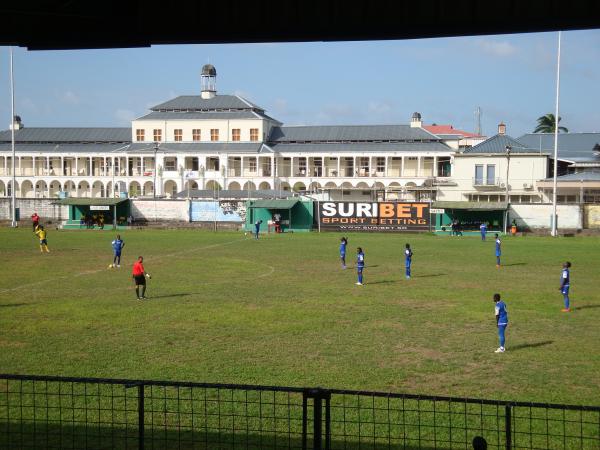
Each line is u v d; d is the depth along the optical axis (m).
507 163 80.56
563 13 9.59
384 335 21.89
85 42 10.73
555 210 68.44
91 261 43.97
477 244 58.31
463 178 89.44
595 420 13.57
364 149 113.75
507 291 31.33
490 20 9.84
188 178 115.75
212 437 12.62
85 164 123.44
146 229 78.31
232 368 17.77
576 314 25.50
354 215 75.62
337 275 37.25
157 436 12.66
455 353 19.52
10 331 22.42
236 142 117.69
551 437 12.67
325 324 23.66
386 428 13.16
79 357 18.95
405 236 68.75
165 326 23.28
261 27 10.42
